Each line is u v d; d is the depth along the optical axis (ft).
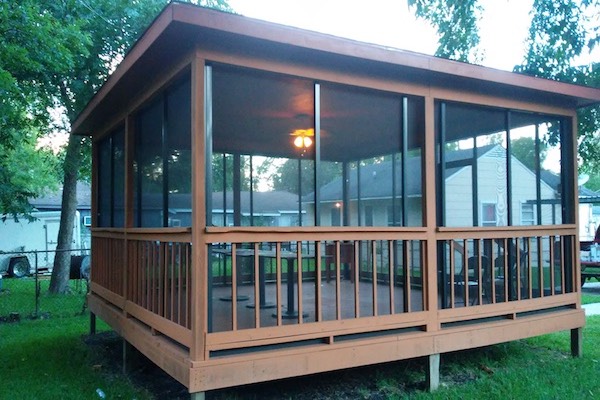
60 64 27.86
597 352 18.29
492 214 16.60
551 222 18.12
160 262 12.91
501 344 19.21
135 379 15.35
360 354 12.55
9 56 24.84
